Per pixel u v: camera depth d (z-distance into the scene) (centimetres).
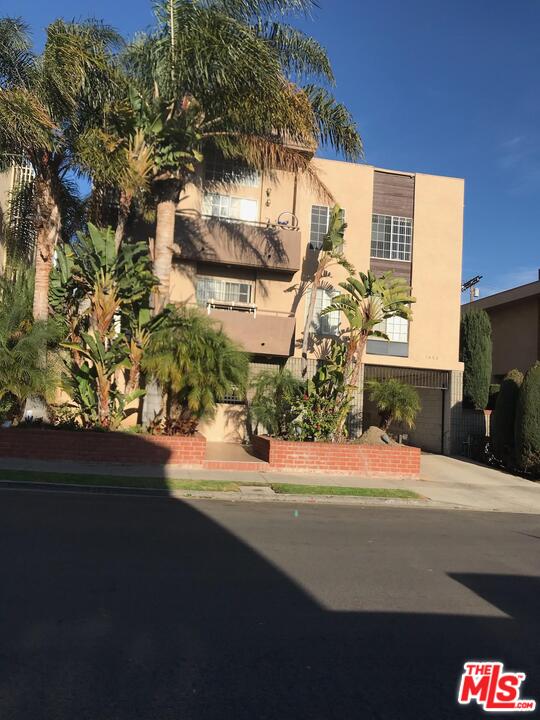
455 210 2277
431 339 2212
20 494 1066
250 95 1422
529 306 2808
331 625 500
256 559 698
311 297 1898
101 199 1728
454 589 625
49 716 340
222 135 1666
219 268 2031
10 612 490
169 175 1536
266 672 407
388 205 2223
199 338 1477
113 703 357
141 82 1461
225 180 2067
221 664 416
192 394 1472
